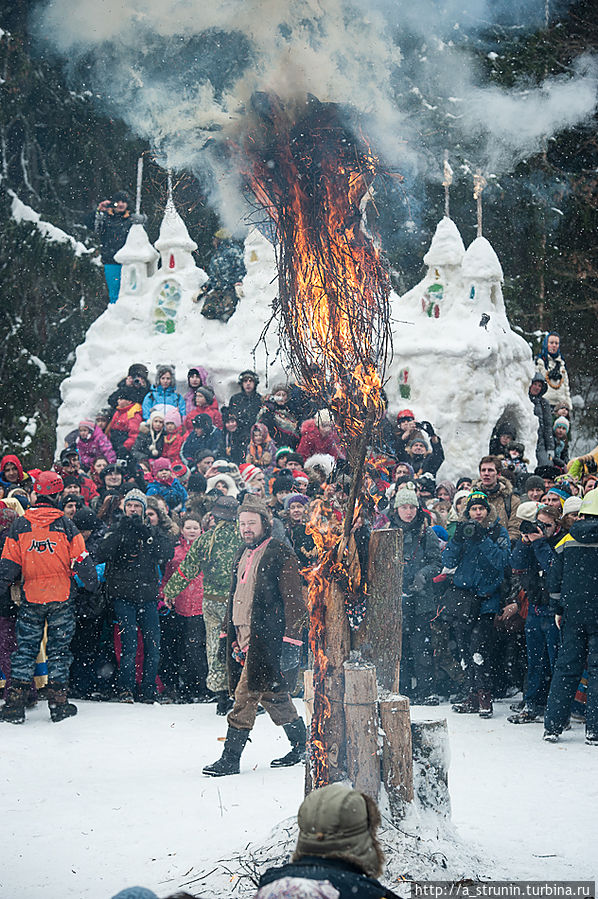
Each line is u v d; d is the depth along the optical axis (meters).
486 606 11.60
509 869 6.30
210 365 20.00
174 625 13.04
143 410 18.80
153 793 8.41
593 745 9.92
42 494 11.83
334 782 6.68
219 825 7.44
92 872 6.58
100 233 22.30
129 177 28.70
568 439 21.23
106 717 11.65
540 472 15.64
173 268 21.34
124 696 12.58
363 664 6.58
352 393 6.41
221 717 11.65
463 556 11.69
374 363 6.43
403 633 12.36
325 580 6.76
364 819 3.74
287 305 6.29
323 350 6.29
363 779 6.49
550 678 11.20
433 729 6.66
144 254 21.66
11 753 10.02
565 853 6.65
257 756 9.81
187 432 18.11
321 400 6.43
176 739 10.57
